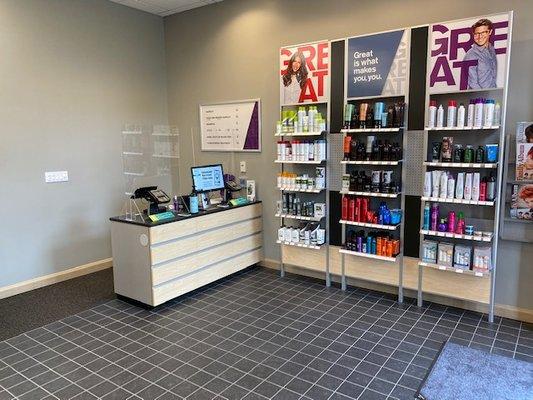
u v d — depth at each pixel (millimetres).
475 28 3293
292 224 4746
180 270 3959
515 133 3367
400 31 3678
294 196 4633
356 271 4227
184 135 5730
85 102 4844
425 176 3596
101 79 4992
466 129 3424
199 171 4398
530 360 2863
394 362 2859
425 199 3588
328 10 4223
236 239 4648
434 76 3531
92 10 4840
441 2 3580
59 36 4535
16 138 4242
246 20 4871
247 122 5031
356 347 3072
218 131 5332
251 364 2854
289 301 3988
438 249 3658
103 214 5137
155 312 3756
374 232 4078
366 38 3861
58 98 4574
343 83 4082
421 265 3721
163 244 3762
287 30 4551
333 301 3980
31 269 4445
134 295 3875
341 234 4289
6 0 4078
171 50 5672
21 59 4230
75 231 4840
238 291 4277
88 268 4980
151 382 2648
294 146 4324
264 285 4453
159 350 3057
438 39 3473
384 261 4039
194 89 5512
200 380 2664
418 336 3236
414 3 3713
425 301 3959
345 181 4062
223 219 4441
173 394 2520
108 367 2832
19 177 4289
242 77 5008
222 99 5238
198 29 5332
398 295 4008
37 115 4398
